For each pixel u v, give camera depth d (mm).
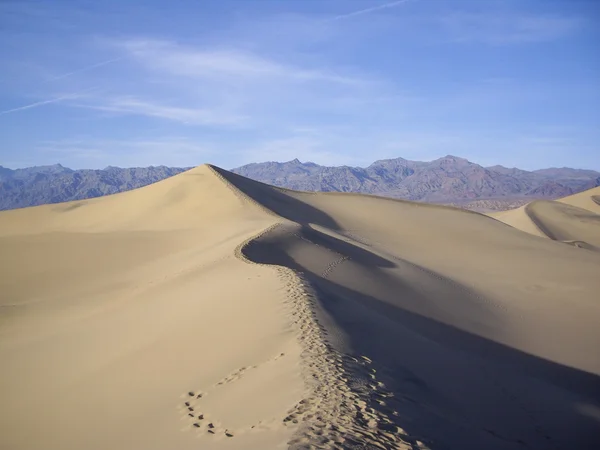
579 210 107312
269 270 21781
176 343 14820
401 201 71875
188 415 9703
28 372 16172
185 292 21969
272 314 15000
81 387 13562
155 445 8820
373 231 55312
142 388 12273
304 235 35000
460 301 27234
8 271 35188
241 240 31891
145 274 30703
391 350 13672
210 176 62094
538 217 98750
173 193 59188
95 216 59094
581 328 25328
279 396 9336
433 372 13008
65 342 18859
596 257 48656
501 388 13891
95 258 37062
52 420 11805
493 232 58062
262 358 11898
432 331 20766
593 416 13758
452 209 70000
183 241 39938
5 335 22188
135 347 15758
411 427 8406
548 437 11000
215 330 14984
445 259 44062
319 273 26125
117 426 10375
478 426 10094
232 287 20000
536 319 26453
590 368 19859
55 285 31562
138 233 44938
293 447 7082
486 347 20422
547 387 15977
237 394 10055
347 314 16281
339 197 71188
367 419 8242
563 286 34500
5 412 13141
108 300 25500
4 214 67625
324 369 10336
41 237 45500
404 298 25016
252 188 62906
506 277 37281
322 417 8148
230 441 8039
